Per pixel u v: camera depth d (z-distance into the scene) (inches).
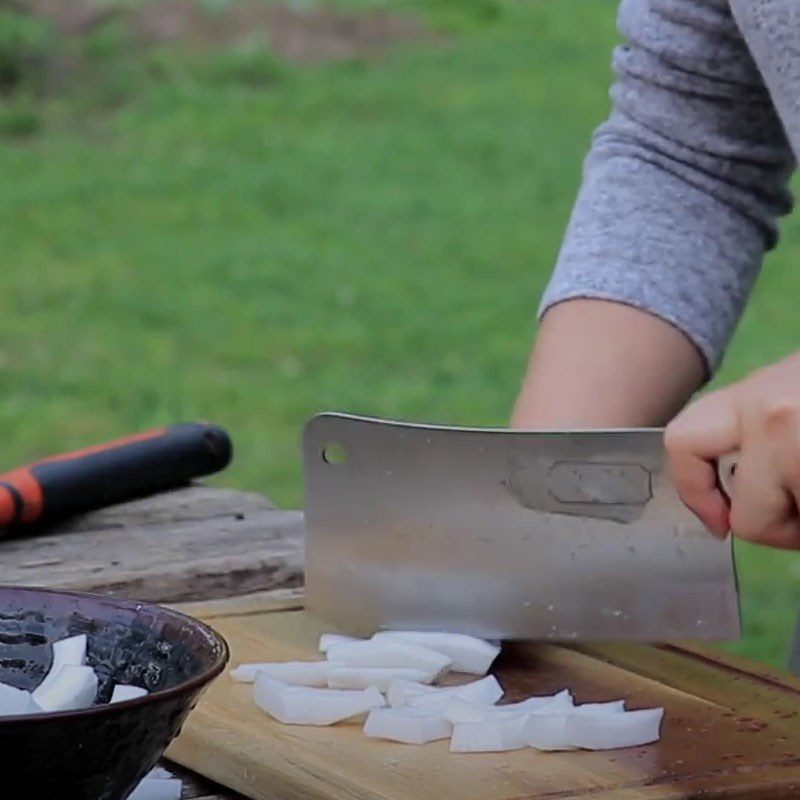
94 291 208.5
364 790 46.5
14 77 297.0
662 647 54.1
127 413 169.8
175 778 47.9
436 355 190.4
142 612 45.1
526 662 53.2
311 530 54.3
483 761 47.8
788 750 48.6
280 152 273.7
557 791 46.7
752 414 47.8
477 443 53.6
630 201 58.3
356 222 241.6
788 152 59.2
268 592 57.6
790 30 51.2
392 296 210.2
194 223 239.0
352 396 176.1
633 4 59.6
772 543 48.4
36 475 59.2
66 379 179.0
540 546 53.4
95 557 57.9
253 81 310.2
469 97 306.2
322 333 196.2
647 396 56.7
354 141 281.0
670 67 58.3
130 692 43.5
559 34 348.2
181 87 301.9
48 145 273.1
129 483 61.2
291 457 157.9
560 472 53.3
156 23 328.2
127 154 270.1
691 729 49.5
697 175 58.2
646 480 53.1
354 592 54.3
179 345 190.9
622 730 48.6
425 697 50.2
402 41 338.0
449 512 53.9
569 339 57.2
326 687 51.2
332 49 330.3
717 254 58.0
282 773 47.1
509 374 184.7
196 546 58.9
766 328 197.3
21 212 239.9
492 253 229.0
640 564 53.4
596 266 57.6
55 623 45.5
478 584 53.8
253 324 199.2
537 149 278.4
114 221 238.2
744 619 117.9
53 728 40.6
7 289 207.6
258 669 51.3
